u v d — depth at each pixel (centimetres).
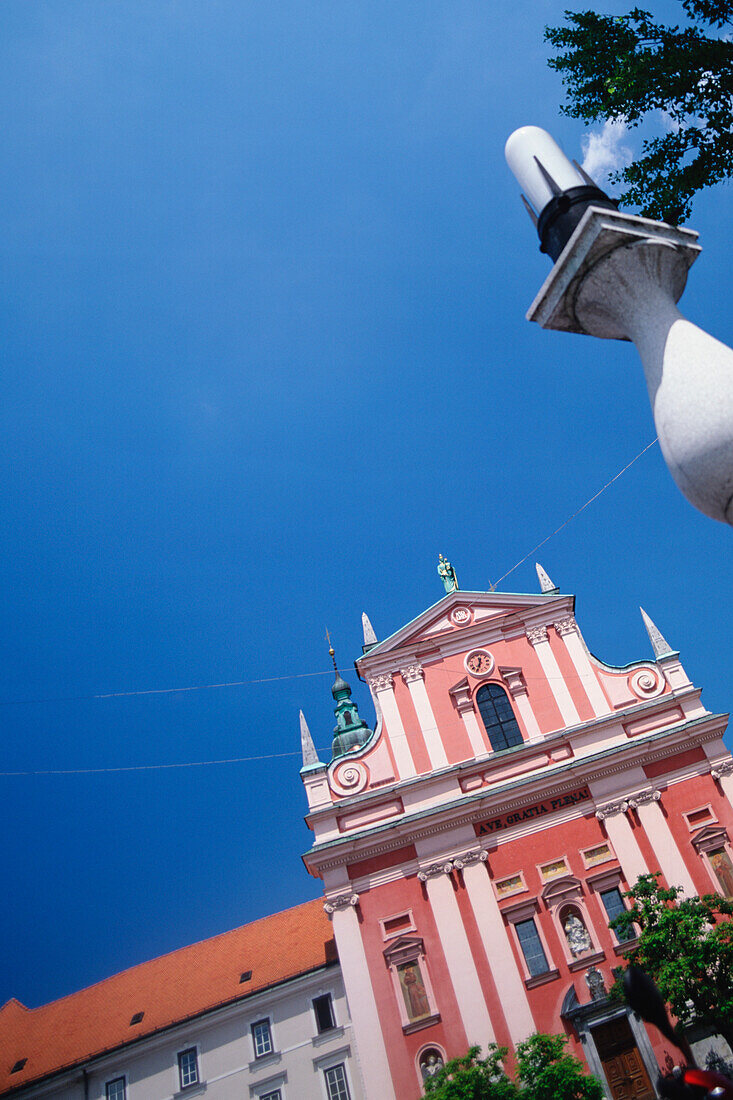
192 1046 3375
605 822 2572
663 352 463
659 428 451
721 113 940
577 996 2341
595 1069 2219
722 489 425
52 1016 3828
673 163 962
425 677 2930
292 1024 3322
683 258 499
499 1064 2272
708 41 924
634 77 931
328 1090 3172
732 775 2577
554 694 2830
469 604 3038
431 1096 2030
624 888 2475
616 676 2844
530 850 2584
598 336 533
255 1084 3225
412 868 2606
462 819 2644
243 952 3762
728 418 416
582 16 997
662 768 2634
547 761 2719
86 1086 3353
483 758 2738
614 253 489
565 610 2972
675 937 1972
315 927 3738
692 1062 290
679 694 2748
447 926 2494
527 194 548
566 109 1011
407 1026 2364
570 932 2448
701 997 1908
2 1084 3428
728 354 441
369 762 2833
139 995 3744
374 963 2484
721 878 2439
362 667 2980
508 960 2414
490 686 2897
